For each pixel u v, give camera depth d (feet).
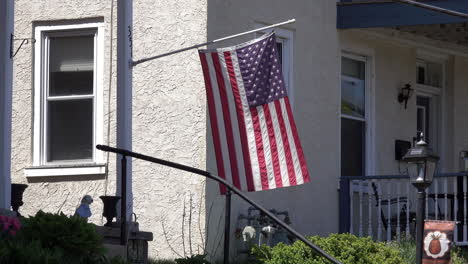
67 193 70.79
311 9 79.41
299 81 77.77
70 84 72.08
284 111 60.90
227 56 61.16
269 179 60.44
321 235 78.84
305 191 77.51
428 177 56.95
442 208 89.20
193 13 69.87
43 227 45.37
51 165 71.36
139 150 71.00
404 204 84.33
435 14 78.79
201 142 68.90
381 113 86.53
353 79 84.79
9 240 43.86
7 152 52.49
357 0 81.71
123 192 53.42
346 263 61.62
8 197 52.37
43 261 41.78
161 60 70.74
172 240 69.36
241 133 60.64
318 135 79.36
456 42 91.56
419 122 93.56
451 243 61.98
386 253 63.57
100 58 71.26
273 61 61.31
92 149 71.15
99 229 54.95
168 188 69.87
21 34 72.64
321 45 80.38
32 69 72.28
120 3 61.93
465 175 75.51
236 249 70.64
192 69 69.56
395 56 88.48
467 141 95.71
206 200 68.39
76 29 71.77
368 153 85.15
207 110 68.95
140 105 71.20
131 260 54.13
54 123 72.33
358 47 84.33
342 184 80.53
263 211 51.08
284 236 71.36
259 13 74.54
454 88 94.53
